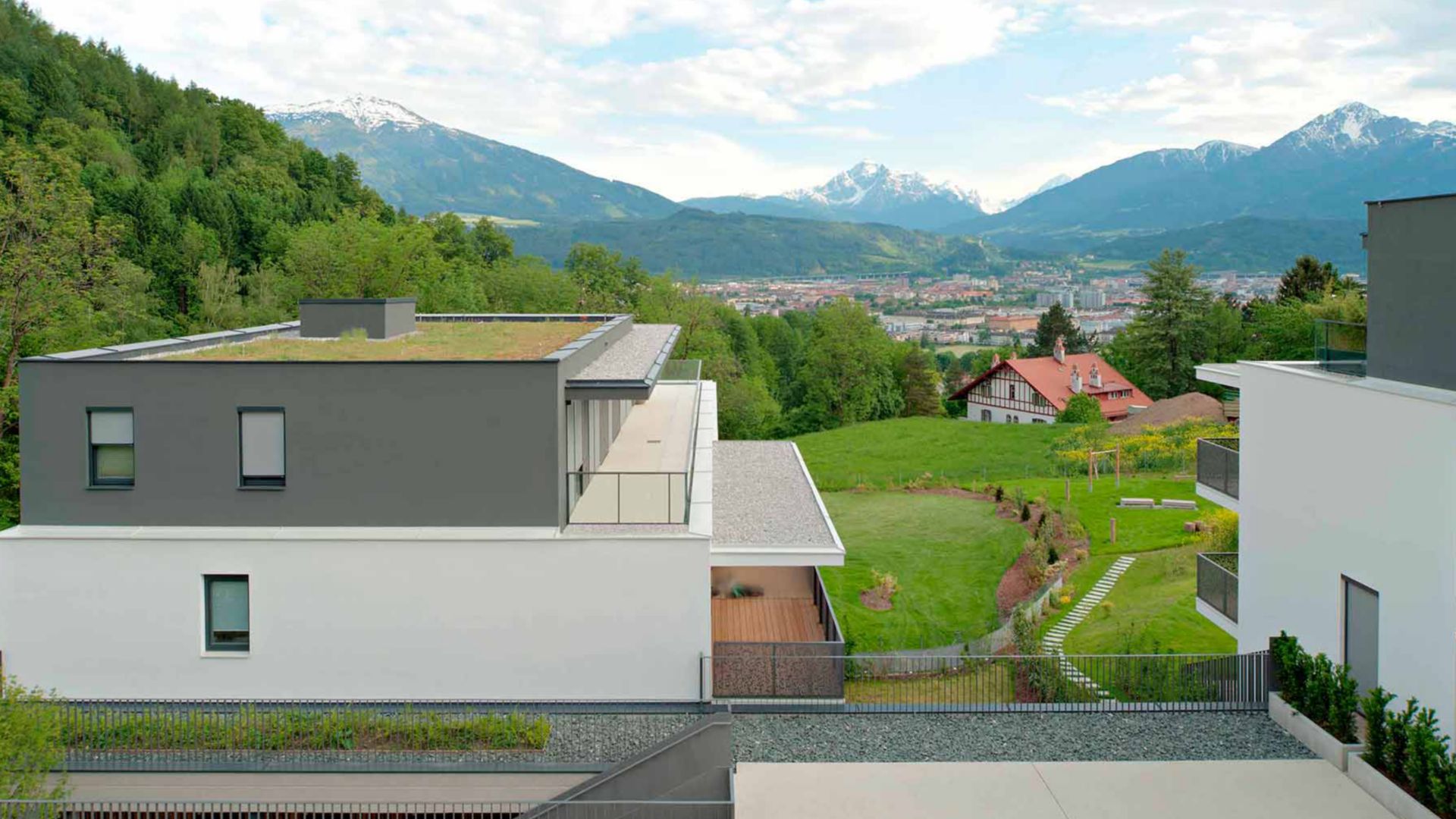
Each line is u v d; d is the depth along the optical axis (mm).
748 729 15133
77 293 34094
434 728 14109
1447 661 12039
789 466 25734
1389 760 12648
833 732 15008
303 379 14992
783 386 101625
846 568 32812
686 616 15102
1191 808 12391
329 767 13469
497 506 15141
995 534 36750
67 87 88375
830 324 77438
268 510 15102
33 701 12492
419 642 15070
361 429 15047
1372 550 13578
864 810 12383
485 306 70500
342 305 22031
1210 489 19406
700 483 18203
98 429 15148
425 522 15156
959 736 14820
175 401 15000
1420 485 12508
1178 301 73812
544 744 14000
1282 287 74375
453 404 15039
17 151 33844
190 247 65438
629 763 12758
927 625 26891
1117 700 16641
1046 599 27797
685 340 70375
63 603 14961
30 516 15094
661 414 26297
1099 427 54688
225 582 15117
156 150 90562
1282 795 12703
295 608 15008
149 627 14984
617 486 15742
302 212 88500
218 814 13406
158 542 14891
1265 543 16734
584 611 15070
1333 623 14594
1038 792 12859
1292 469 15758
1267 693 15734
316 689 15086
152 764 13445
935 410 85562
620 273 83250
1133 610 26453
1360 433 13820
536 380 15039
